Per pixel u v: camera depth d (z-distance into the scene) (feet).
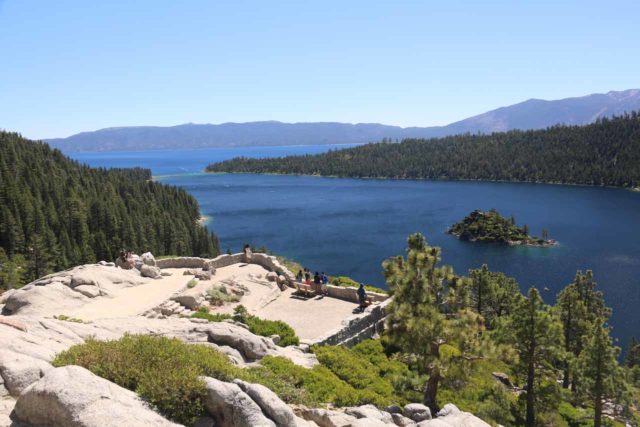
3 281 241.55
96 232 380.99
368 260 438.40
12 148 464.24
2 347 41.01
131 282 118.21
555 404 112.27
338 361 75.82
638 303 316.40
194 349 45.50
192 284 116.37
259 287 119.96
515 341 112.57
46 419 31.45
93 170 617.21
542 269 406.41
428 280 81.41
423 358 77.51
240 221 640.99
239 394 36.81
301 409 48.80
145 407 34.06
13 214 338.13
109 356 39.11
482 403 93.40
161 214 494.59
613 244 477.77
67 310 93.86
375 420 49.26
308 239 525.75
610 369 122.42
